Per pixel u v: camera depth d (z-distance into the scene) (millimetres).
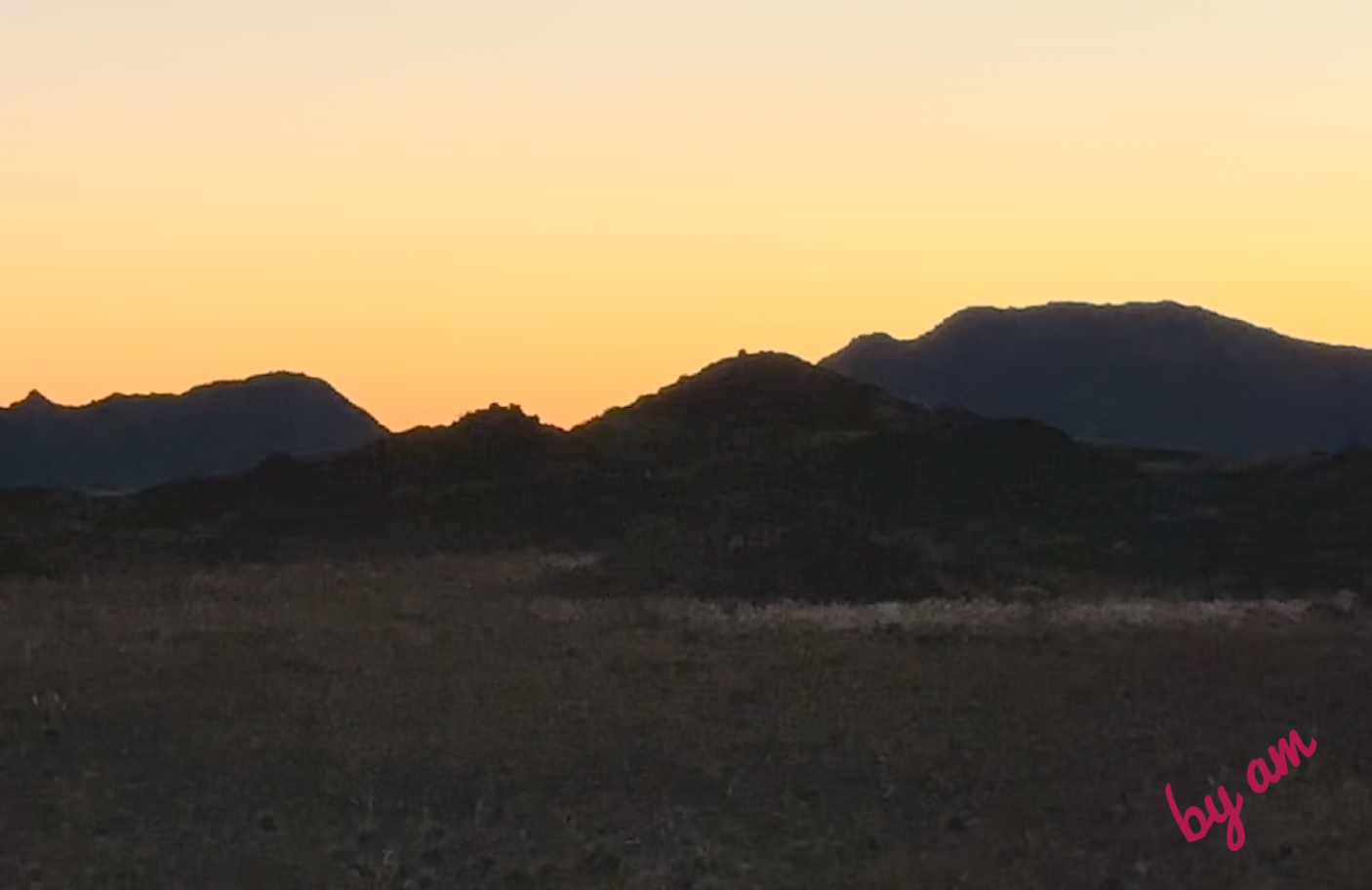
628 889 18594
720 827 21297
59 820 21312
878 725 25578
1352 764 23609
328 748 24172
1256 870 18953
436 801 22203
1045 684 28172
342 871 19562
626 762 23750
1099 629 34375
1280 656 31219
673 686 28266
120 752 24172
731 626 35719
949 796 22375
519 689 27969
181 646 32156
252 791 22516
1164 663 30391
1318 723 25906
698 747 24484
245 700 27031
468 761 23672
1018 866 19312
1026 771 23281
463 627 35812
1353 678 29234
